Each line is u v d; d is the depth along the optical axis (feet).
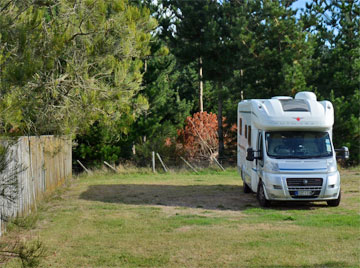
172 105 128.57
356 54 103.76
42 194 50.21
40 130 37.73
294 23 104.12
